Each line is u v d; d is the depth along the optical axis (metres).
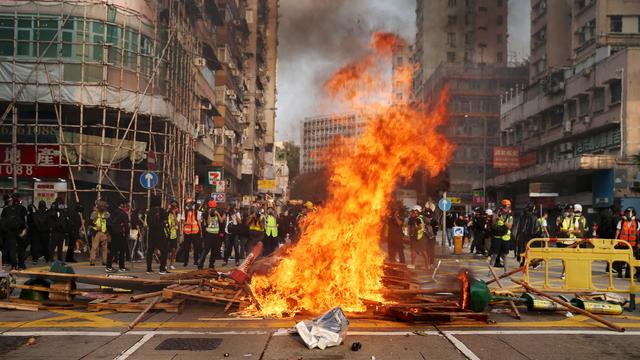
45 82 23.92
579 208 17.61
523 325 8.12
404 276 10.62
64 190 22.55
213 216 16.59
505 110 65.81
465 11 89.25
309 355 6.30
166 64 27.75
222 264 18.86
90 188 25.72
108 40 24.73
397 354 6.35
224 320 8.30
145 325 7.92
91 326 7.83
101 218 16.81
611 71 41.00
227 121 45.34
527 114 57.44
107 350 6.50
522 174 52.97
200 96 35.94
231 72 46.75
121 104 24.83
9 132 24.72
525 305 9.54
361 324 8.02
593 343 7.01
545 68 61.03
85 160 24.45
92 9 24.41
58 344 6.79
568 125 47.12
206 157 38.22
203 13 37.94
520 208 58.56
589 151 45.41
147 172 20.45
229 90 44.88
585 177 44.78
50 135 24.66
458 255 24.53
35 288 9.45
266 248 19.55
